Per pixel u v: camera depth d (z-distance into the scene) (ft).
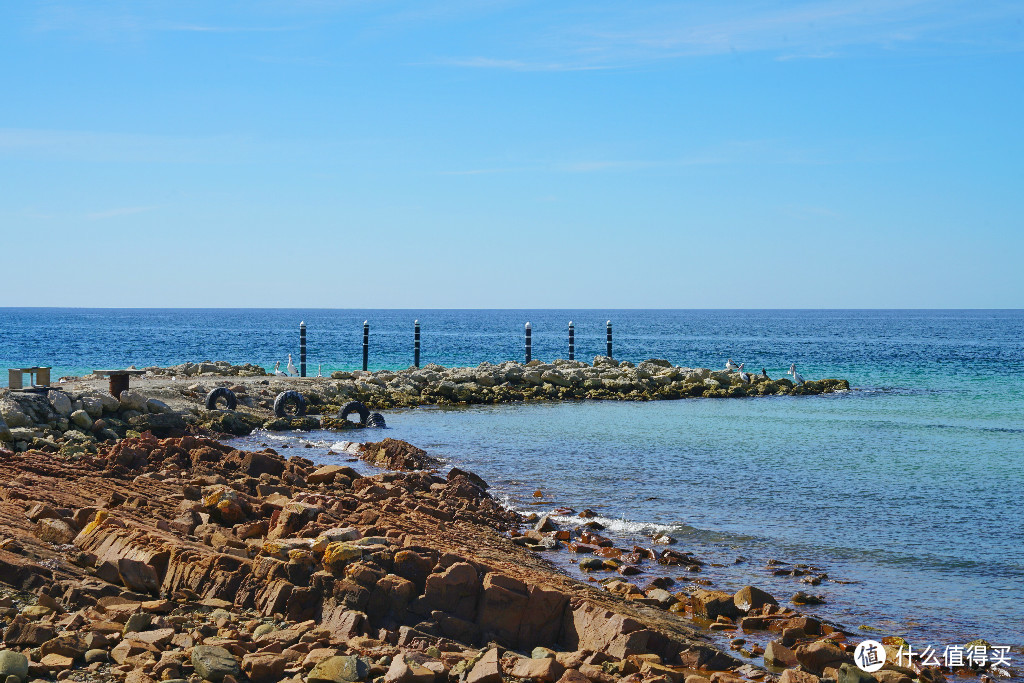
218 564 33.94
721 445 94.58
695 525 58.29
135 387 115.85
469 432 105.70
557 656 31.17
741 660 34.14
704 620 40.11
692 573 47.67
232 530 41.42
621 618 33.22
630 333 534.37
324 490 56.95
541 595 33.91
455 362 255.70
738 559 50.44
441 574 33.58
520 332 556.51
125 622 30.04
